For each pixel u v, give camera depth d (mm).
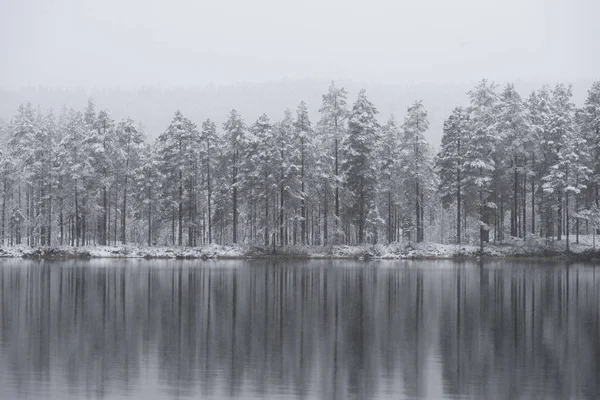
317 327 24516
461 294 34406
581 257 58875
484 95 65812
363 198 65625
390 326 24828
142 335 22781
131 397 15703
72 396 15711
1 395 15742
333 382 17109
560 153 60781
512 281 41094
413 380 17359
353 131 65375
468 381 17250
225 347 21000
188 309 28734
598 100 66250
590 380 17359
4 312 27469
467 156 62531
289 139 65500
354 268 51156
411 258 60750
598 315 27609
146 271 47531
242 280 41281
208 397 15773
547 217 62562
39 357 19406
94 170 66000
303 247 63281
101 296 32812
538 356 20000
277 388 16562
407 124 66375
